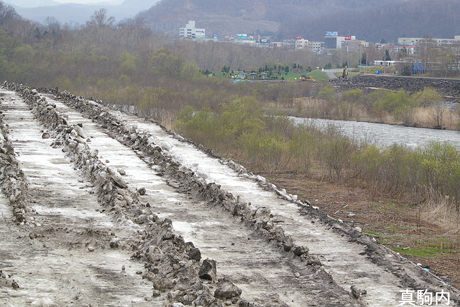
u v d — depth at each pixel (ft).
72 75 245.45
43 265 25.94
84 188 42.57
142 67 289.33
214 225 38.11
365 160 78.13
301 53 578.25
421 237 48.67
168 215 39.58
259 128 105.29
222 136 98.63
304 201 52.65
